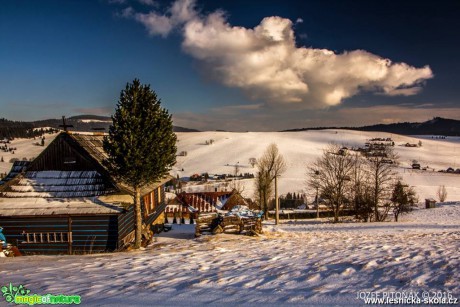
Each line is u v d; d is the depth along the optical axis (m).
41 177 27.39
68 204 25.58
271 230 31.66
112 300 9.06
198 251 18.34
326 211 72.75
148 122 22.94
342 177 60.78
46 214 24.80
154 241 26.48
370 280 9.91
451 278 9.52
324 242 21.64
